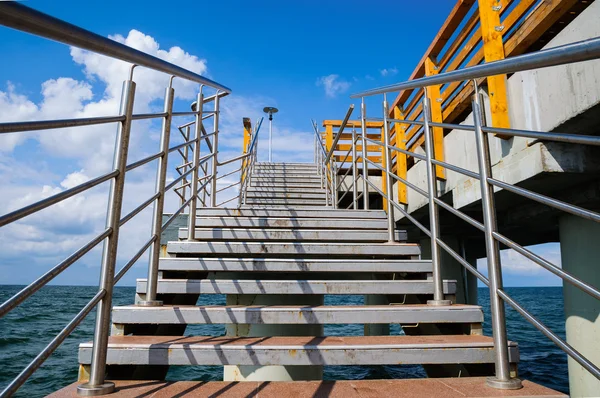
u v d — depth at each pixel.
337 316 1.86
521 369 7.71
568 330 3.22
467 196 3.97
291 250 2.77
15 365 8.33
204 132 4.28
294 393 1.34
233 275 3.32
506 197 3.86
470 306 1.92
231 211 3.72
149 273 2.01
